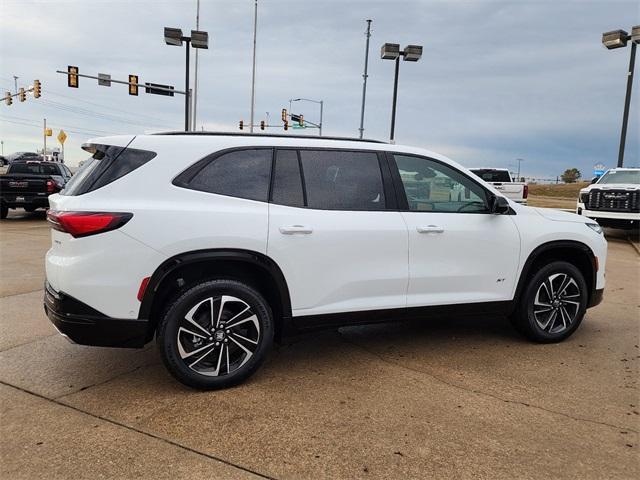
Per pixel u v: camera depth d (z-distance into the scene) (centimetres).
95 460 286
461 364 436
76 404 354
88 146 382
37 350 460
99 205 347
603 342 498
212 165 380
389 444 306
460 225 445
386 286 421
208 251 366
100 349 465
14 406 351
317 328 407
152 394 371
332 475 275
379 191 427
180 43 2478
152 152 369
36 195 1548
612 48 1975
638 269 923
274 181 396
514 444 307
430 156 452
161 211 355
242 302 378
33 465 281
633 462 290
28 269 816
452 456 294
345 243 403
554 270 483
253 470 279
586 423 334
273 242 380
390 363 437
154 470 278
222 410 347
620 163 2028
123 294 348
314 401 362
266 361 441
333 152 420
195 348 370
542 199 3384
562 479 274
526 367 430
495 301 464
